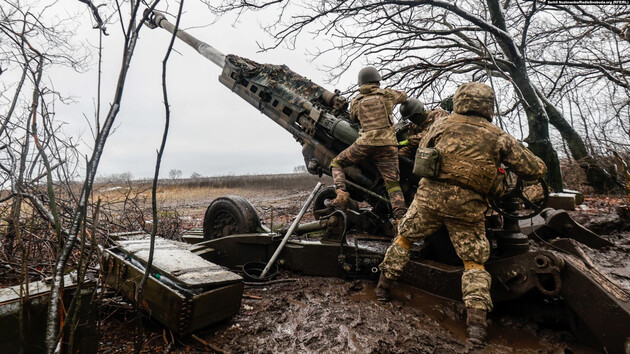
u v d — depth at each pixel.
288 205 11.20
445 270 2.95
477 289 2.39
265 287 3.40
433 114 3.79
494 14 8.03
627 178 4.20
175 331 2.25
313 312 2.80
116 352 2.21
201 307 2.33
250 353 2.23
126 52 1.17
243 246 3.97
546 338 2.42
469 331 2.38
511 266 2.56
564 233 3.70
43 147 1.39
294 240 3.87
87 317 1.62
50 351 1.16
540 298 2.67
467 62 8.07
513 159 2.38
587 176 9.00
